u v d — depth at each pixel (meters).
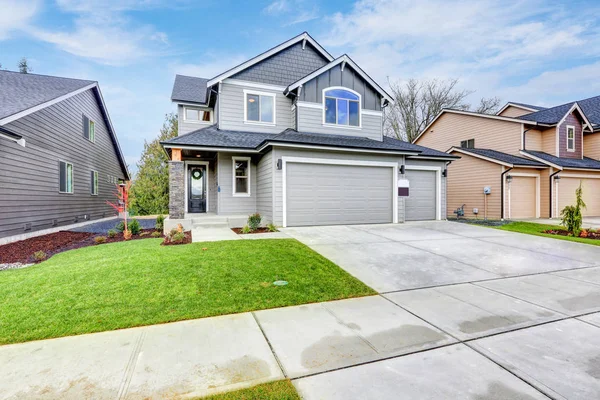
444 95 28.62
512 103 20.81
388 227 10.05
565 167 13.59
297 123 11.47
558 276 5.26
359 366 2.54
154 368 2.47
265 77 12.38
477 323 3.41
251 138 11.04
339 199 10.31
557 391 2.24
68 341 2.91
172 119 21.56
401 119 29.81
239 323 3.33
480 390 2.24
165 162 21.14
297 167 9.77
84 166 13.50
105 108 15.31
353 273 5.19
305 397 2.14
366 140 11.75
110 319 3.34
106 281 4.38
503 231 9.69
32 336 2.98
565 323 3.43
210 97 12.71
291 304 3.88
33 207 9.46
